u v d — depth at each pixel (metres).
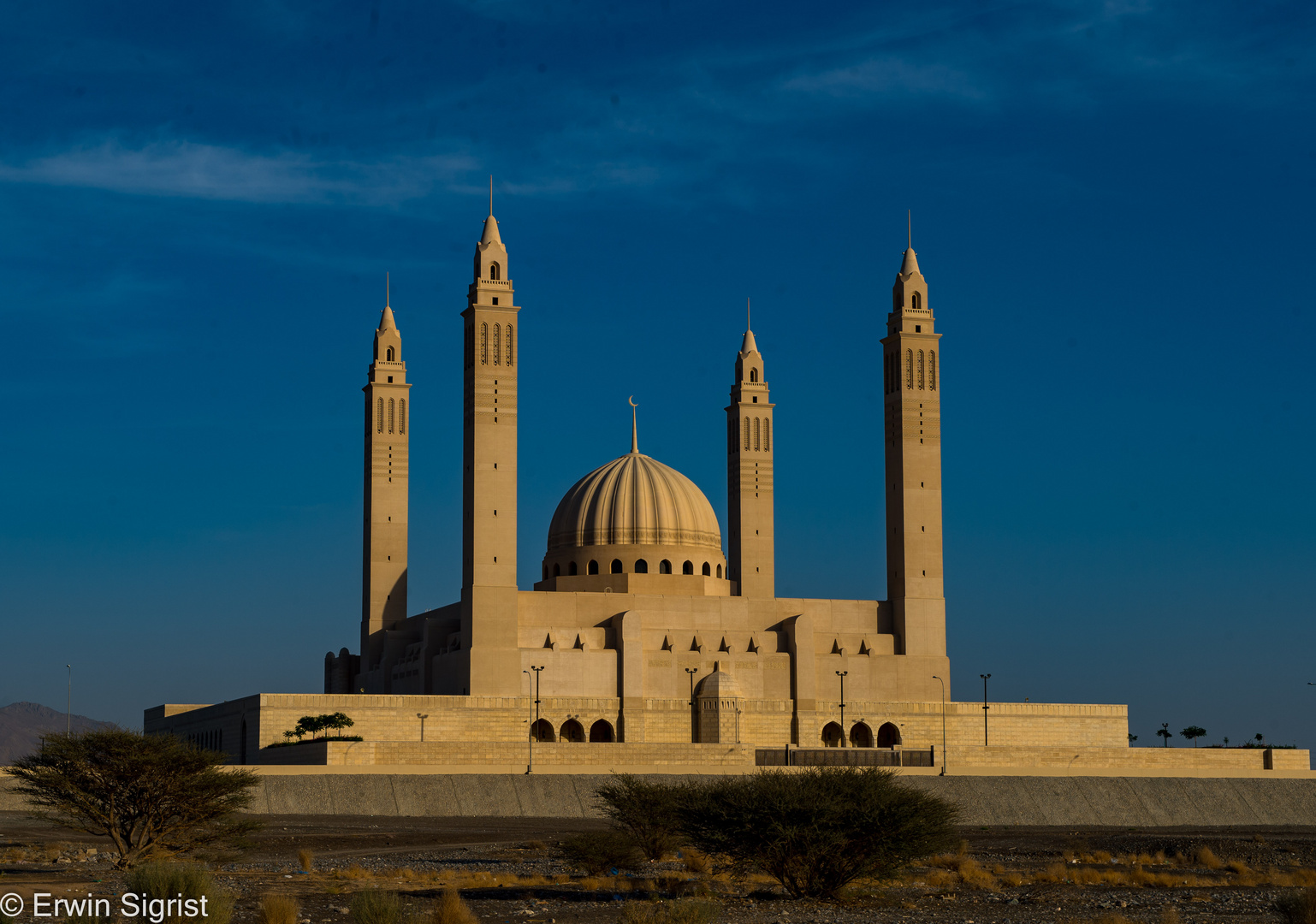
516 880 61.06
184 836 62.12
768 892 57.62
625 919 45.38
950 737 140.75
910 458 143.50
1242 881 65.31
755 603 141.75
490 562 131.25
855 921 48.41
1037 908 53.06
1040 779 120.12
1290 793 122.44
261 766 111.38
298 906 48.31
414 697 128.38
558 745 122.75
